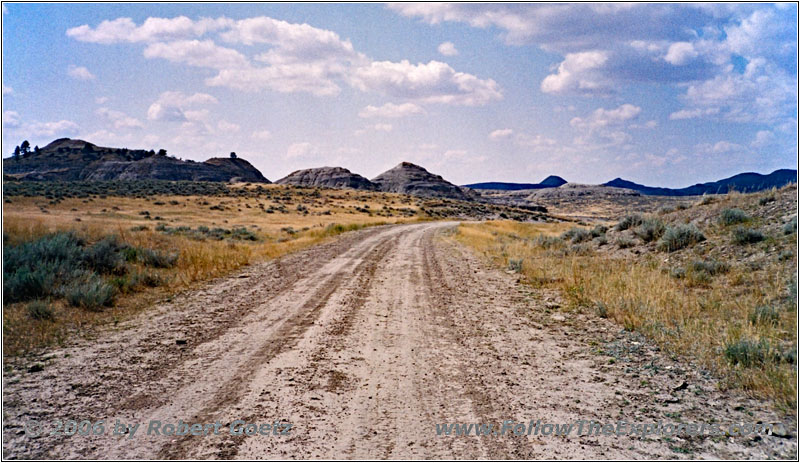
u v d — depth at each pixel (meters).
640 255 15.76
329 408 4.97
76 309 9.34
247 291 12.02
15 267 11.50
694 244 14.77
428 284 13.48
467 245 27.62
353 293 11.95
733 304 8.91
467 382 5.75
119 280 11.72
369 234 38.72
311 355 6.79
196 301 10.67
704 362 6.16
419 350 7.08
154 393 5.34
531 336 7.86
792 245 11.67
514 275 14.69
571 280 12.41
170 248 18.75
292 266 17.23
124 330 8.09
